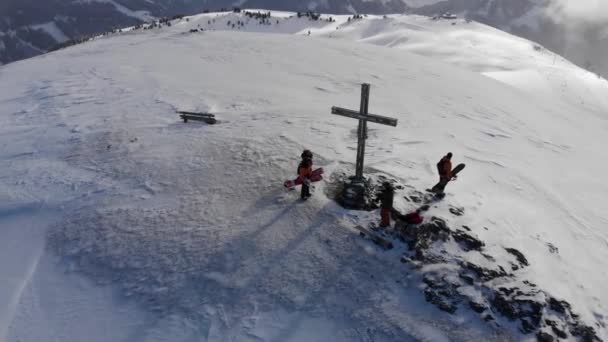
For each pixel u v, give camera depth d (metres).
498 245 9.52
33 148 16.06
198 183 11.91
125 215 10.48
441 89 32.38
